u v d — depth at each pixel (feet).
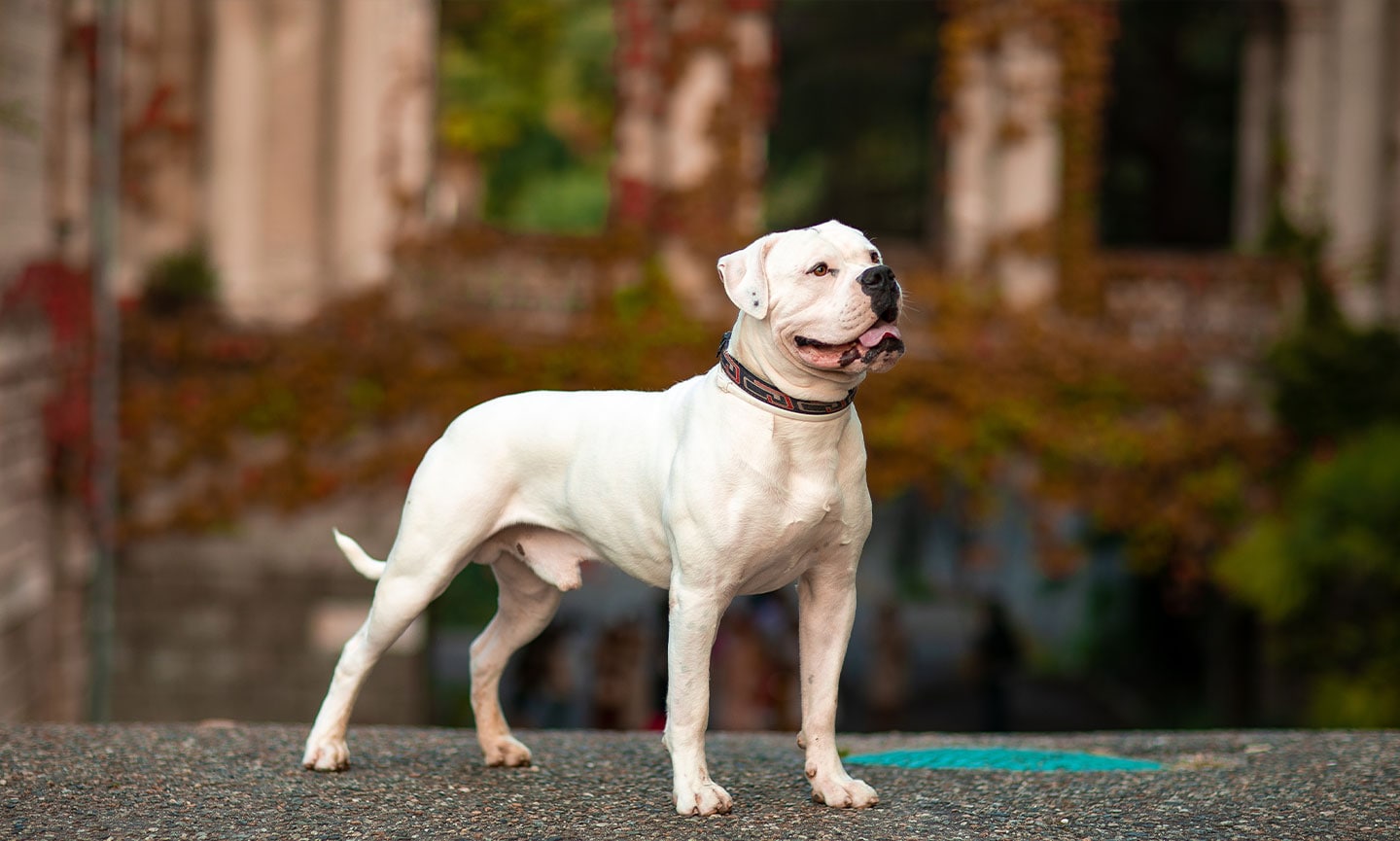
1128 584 67.26
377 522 45.50
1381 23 51.29
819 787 15.25
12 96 37.58
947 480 49.26
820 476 14.35
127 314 44.86
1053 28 48.88
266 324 46.09
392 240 46.78
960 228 49.85
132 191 46.11
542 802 15.29
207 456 44.98
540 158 96.53
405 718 43.91
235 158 46.29
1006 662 53.36
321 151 46.60
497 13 84.17
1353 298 50.96
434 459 16.20
